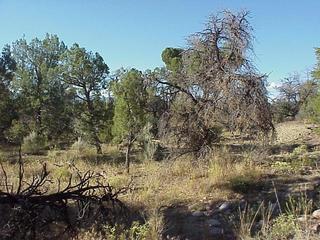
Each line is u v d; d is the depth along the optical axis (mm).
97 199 6289
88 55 26734
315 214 8008
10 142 29000
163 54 22344
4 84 28625
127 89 18625
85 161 20344
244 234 7621
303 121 42906
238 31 15250
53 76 29953
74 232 6234
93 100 26062
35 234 5578
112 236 7031
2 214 5578
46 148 28422
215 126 15727
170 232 9180
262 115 15391
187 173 14703
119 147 25219
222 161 14883
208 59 15719
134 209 10172
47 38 35281
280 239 6816
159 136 16594
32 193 5812
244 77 15188
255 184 12398
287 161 16359
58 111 29188
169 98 16219
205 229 9258
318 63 24484
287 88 51844
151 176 14141
